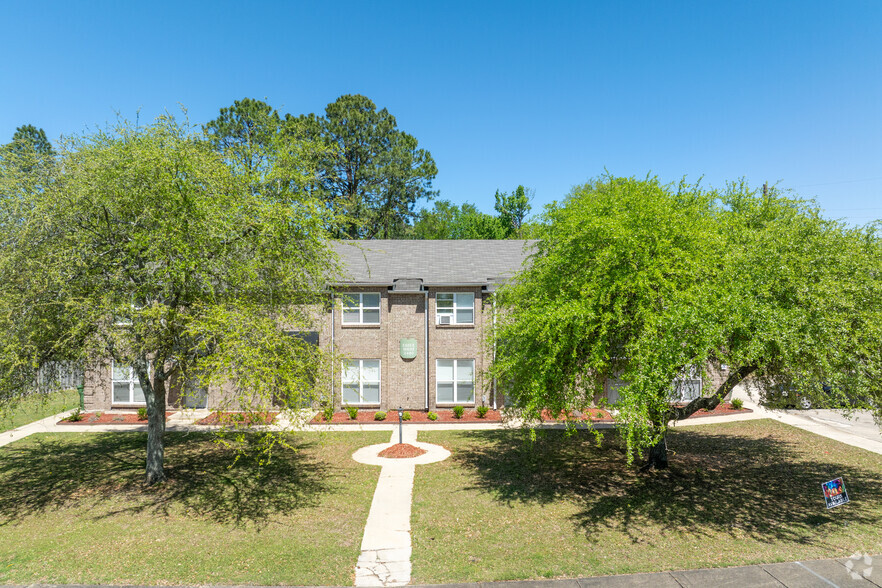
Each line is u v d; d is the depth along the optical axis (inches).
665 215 464.8
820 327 382.9
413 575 354.3
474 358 957.2
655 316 420.5
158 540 416.2
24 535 431.5
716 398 519.8
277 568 366.0
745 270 432.8
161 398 568.4
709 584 334.3
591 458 648.4
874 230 460.8
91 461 649.6
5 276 451.2
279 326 518.0
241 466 621.0
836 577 341.4
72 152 498.6
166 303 509.0
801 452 666.8
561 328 453.1
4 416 520.7
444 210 2664.9
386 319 951.6
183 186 481.4
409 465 622.5
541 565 366.0
